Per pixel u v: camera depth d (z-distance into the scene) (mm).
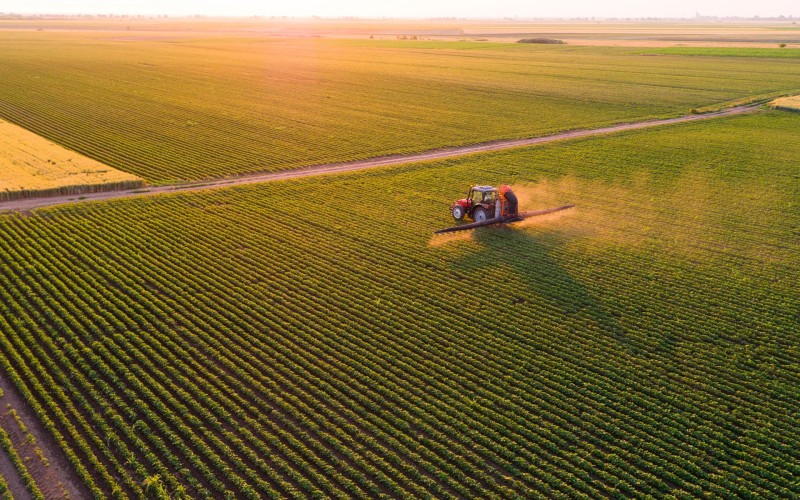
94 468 21516
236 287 34188
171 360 27578
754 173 56031
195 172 55531
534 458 22062
